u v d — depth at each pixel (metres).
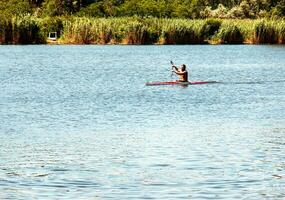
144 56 157.00
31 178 41.25
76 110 71.31
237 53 169.50
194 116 67.38
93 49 178.00
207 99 81.06
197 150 49.75
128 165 44.81
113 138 54.69
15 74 112.75
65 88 92.69
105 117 66.56
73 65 132.12
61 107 73.56
